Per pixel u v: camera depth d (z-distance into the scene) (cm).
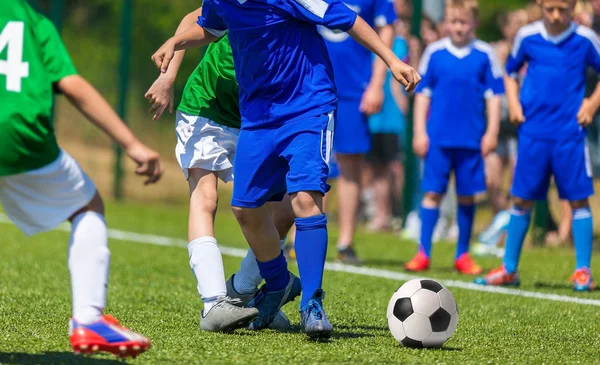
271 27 889
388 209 2523
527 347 920
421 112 1731
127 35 3123
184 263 1712
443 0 2411
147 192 3247
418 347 881
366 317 1115
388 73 2411
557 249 2125
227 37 1013
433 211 1706
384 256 1956
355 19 887
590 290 1446
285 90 897
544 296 1363
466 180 1688
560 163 1439
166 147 3281
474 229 2484
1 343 827
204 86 996
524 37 1467
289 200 1026
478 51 1695
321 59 915
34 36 681
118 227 2414
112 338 682
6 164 666
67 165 688
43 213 687
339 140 1755
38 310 1073
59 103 3472
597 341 979
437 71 1702
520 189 1466
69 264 694
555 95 1438
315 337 893
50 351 798
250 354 814
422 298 883
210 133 985
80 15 3503
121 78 3127
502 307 1235
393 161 2544
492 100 1700
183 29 1000
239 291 1028
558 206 2414
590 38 1445
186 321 1031
